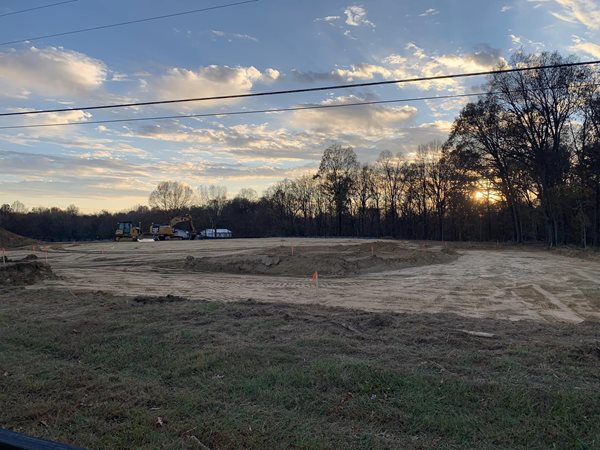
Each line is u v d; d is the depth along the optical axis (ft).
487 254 128.36
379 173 302.86
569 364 18.86
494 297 53.06
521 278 70.90
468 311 44.32
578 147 159.94
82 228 351.05
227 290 57.77
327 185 300.40
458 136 187.01
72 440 13.67
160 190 378.12
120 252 136.56
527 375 17.40
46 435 14.07
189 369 19.44
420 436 13.51
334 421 14.49
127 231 214.90
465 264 96.22
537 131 159.63
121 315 31.07
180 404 16.01
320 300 49.78
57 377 19.29
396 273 80.53
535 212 185.78
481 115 175.01
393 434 13.65
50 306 36.37
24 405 16.39
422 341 23.11
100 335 25.68
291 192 339.16
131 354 22.09
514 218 193.36
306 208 336.49
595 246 144.15
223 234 292.20
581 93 149.07
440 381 16.72
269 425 14.21
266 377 17.98
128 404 16.19
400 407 15.19
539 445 12.85
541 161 158.20
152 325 27.84
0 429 9.08
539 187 168.76
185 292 55.26
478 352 20.62
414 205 295.48
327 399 15.90
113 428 14.42
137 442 13.56
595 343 21.74
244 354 20.97
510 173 180.34
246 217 364.99
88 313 32.50
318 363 18.90
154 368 20.16
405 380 16.89
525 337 24.23
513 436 13.30
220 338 24.17
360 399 15.78
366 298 51.93
